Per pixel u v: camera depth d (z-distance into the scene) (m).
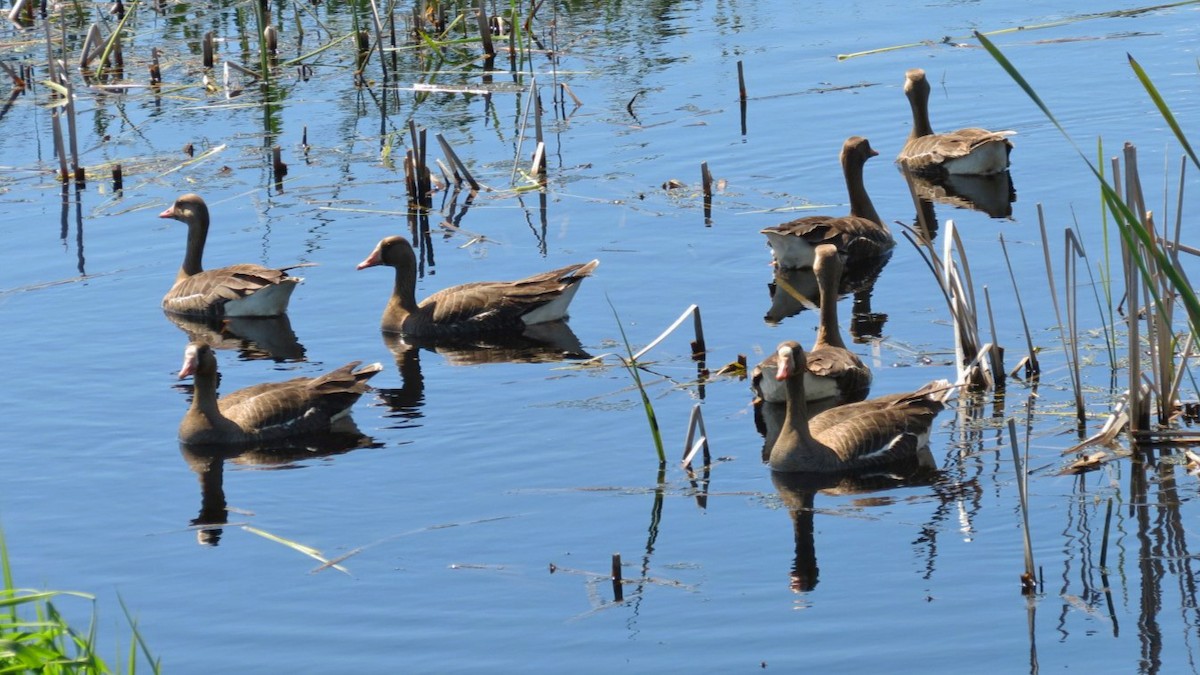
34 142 30.17
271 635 12.79
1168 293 15.62
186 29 38.25
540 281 21.53
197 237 23.06
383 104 32.12
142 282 23.08
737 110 30.16
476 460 16.42
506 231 24.66
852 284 22.05
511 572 13.75
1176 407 16.23
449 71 34.25
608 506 15.11
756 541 14.20
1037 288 20.67
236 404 17.83
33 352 20.22
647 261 23.03
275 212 25.98
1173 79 29.69
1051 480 15.11
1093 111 28.55
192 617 13.16
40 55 35.78
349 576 13.80
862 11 37.75
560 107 31.17
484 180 27.23
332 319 21.81
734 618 12.73
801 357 15.69
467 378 19.16
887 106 30.19
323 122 31.08
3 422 17.88
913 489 15.22
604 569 13.75
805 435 15.84
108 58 35.22
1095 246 22.22
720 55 34.28
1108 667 11.69
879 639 12.28
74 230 25.25
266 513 15.27
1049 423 16.52
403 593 13.44
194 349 17.17
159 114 31.84
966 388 17.52
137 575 13.99
